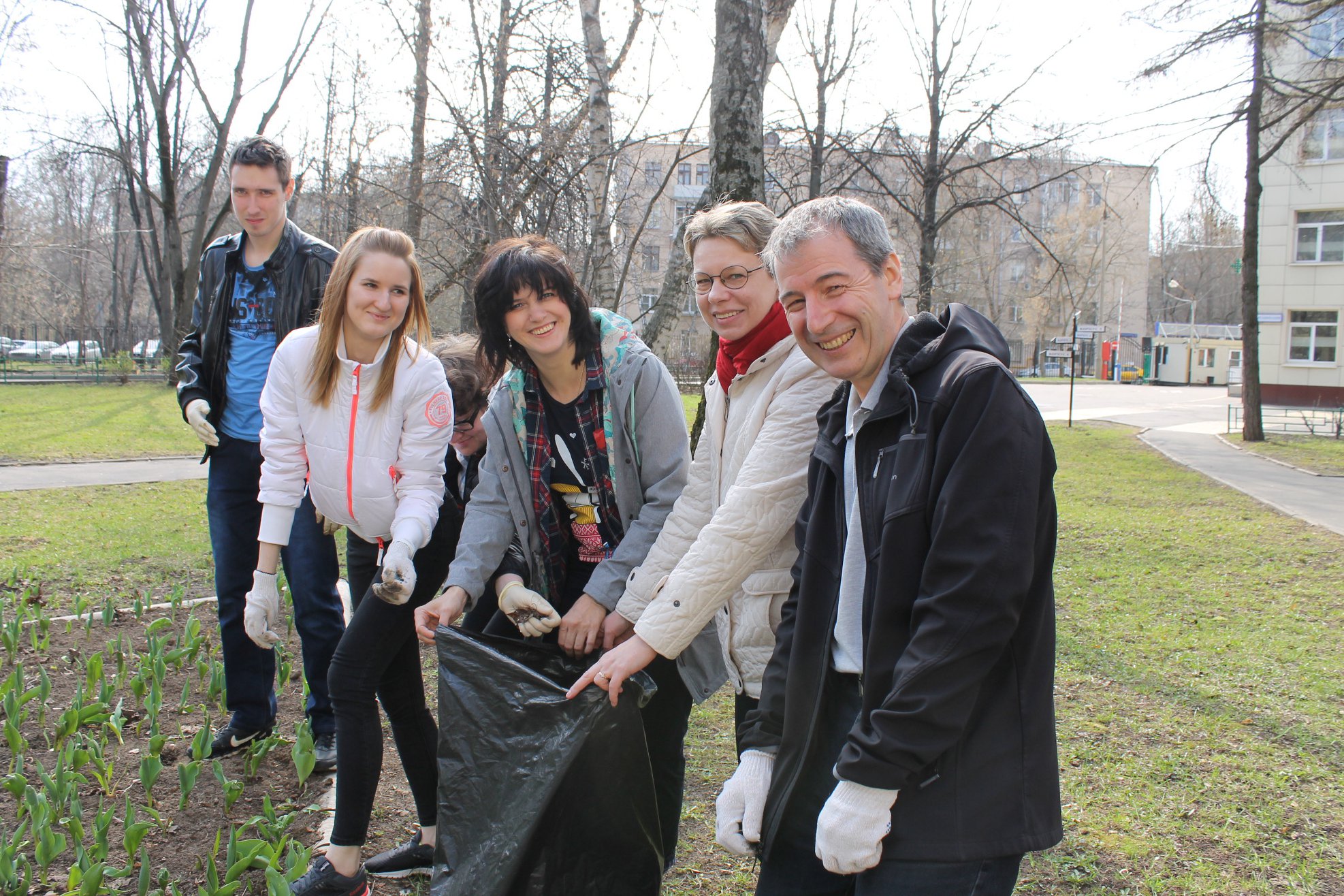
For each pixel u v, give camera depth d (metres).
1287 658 5.25
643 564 2.50
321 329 2.60
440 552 2.80
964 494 1.54
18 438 15.32
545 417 2.68
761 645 2.34
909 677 1.54
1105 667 5.09
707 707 4.49
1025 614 1.64
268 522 2.75
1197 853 3.10
